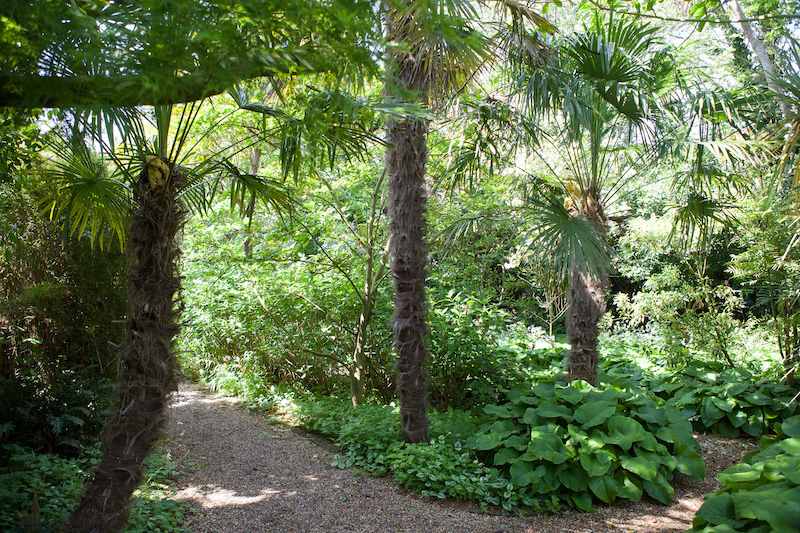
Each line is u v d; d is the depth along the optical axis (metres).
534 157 6.09
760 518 1.98
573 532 3.29
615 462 3.84
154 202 2.48
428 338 5.14
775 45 7.65
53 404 3.91
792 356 5.63
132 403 2.45
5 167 2.98
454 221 5.66
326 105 1.89
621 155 6.30
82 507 2.41
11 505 2.88
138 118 2.49
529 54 4.37
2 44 1.23
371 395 5.92
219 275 6.93
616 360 7.23
